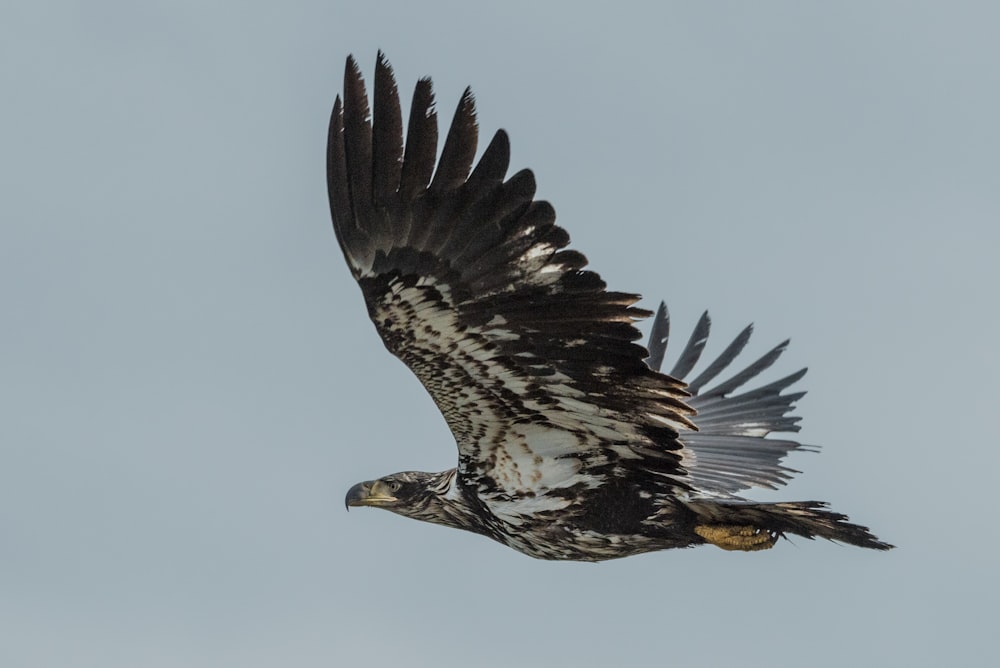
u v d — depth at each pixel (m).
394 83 12.81
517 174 12.73
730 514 15.20
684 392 13.88
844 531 14.79
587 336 13.46
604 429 14.75
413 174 12.82
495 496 15.70
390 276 13.19
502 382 14.24
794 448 18.50
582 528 15.59
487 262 13.02
